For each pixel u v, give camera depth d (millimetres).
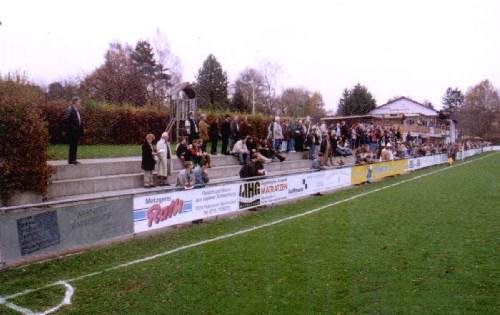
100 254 8164
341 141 28297
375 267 7406
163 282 6637
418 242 9133
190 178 12367
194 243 9062
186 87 22375
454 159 43188
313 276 6938
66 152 18359
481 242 9141
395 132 37406
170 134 26141
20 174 11133
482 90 102000
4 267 7129
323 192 17578
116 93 43688
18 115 11148
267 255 8125
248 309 5660
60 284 6551
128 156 18812
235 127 20344
